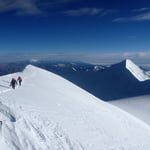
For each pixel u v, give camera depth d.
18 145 12.50
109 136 20.39
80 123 20.38
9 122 14.09
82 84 150.25
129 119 33.19
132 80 147.88
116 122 26.77
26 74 52.28
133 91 109.50
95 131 20.00
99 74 176.88
